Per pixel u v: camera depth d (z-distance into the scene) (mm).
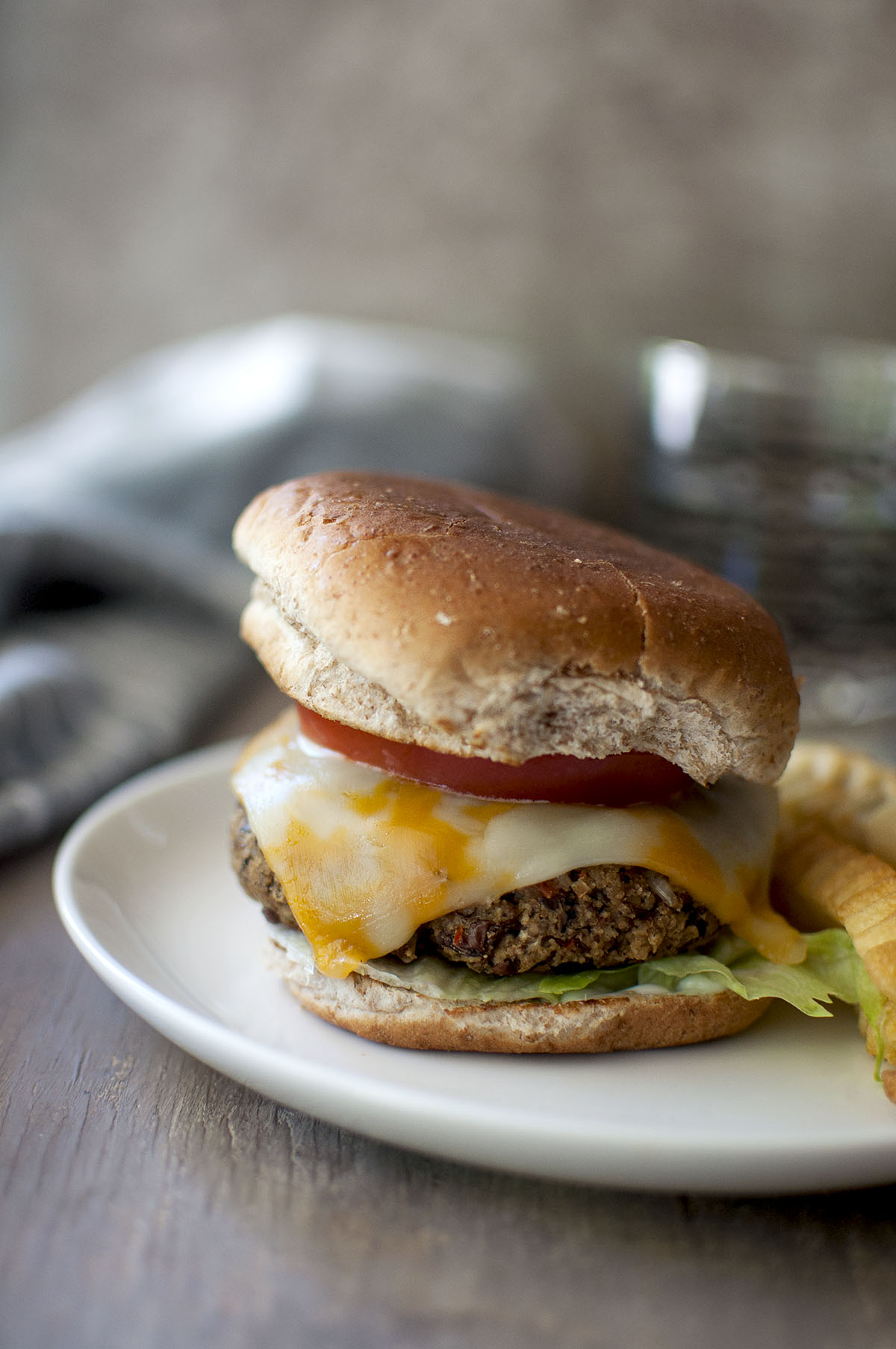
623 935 254
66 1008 276
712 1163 216
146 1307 203
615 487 722
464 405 609
